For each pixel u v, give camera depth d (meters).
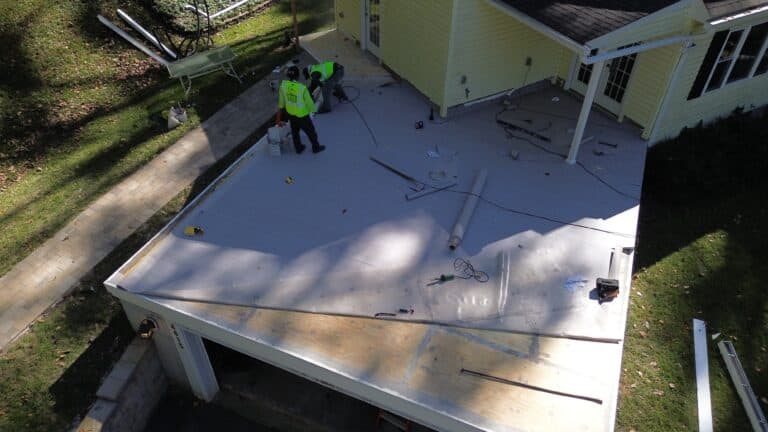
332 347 6.02
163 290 6.68
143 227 9.03
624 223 7.77
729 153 9.84
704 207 9.61
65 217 9.21
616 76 9.87
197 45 13.45
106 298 7.90
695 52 8.78
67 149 10.84
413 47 10.30
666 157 9.52
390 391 5.54
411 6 9.83
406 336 6.14
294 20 13.22
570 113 10.30
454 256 7.17
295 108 8.41
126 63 13.20
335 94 10.46
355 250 7.27
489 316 6.37
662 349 7.57
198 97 12.13
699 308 8.05
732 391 7.18
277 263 7.09
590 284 6.80
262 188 8.36
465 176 8.62
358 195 8.23
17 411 6.59
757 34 9.50
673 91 9.02
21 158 10.70
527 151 9.24
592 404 5.49
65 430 6.49
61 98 12.03
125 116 11.62
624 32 7.61
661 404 7.01
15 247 8.66
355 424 7.35
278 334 6.16
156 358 7.45
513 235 7.52
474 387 5.62
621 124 10.01
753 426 6.83
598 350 6.02
